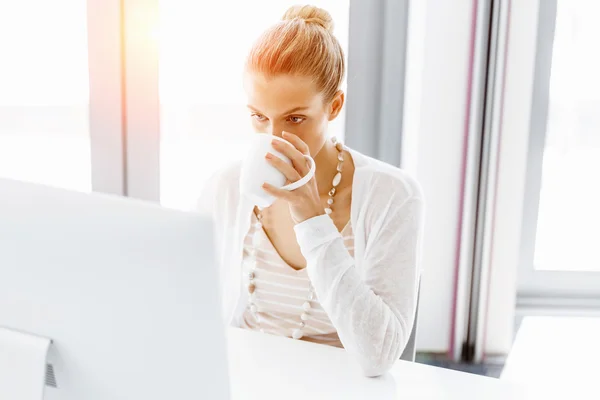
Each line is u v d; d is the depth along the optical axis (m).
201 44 2.03
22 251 0.56
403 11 2.03
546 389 0.95
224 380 0.58
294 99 1.02
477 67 1.96
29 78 2.03
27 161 2.11
